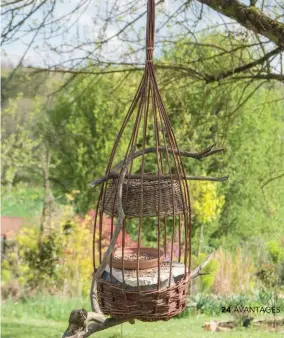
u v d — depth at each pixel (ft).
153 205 6.26
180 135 25.23
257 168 32.53
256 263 24.52
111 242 6.00
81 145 34.32
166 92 19.26
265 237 32.24
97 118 33.42
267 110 32.07
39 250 23.77
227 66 18.08
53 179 37.45
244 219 32.81
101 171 34.06
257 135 32.42
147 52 6.63
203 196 26.71
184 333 17.20
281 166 29.25
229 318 18.99
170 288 6.33
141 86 6.63
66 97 35.12
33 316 20.81
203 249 30.81
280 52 14.93
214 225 31.42
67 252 23.76
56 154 36.78
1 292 22.84
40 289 23.44
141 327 18.63
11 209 40.40
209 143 28.25
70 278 23.72
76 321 6.07
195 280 21.86
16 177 41.98
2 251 24.11
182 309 6.66
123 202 6.27
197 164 30.96
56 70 16.98
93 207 34.83
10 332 18.40
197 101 25.71
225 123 18.71
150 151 6.79
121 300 6.30
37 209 39.99
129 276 6.39
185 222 6.56
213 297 21.22
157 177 6.44
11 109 34.37
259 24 12.23
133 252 7.14
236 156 32.48
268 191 32.01
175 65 17.29
